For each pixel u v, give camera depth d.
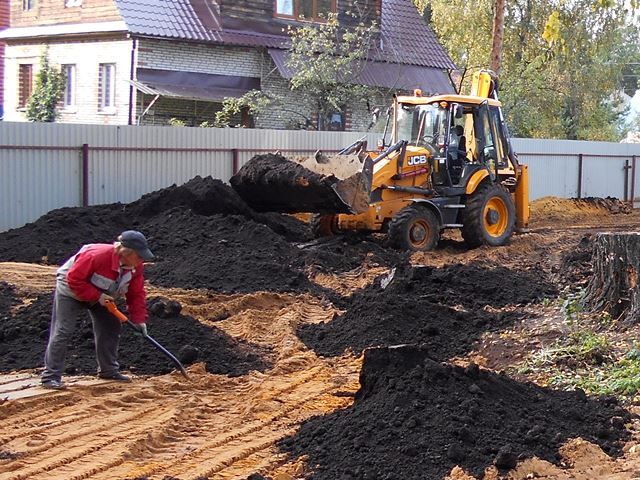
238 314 10.85
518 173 18.16
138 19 24.77
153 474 6.03
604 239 9.52
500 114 17.69
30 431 6.76
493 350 9.13
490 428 6.40
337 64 26.02
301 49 25.77
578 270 12.34
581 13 33.94
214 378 8.41
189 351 8.78
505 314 10.27
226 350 9.16
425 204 16.12
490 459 6.03
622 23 34.59
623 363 8.25
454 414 6.47
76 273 7.56
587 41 34.16
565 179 27.94
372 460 6.02
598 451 6.23
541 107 35.62
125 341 9.00
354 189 14.98
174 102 25.72
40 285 12.11
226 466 6.21
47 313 9.81
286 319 10.58
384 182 15.72
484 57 34.56
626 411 7.05
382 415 6.55
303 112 27.69
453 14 34.06
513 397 6.95
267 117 26.91
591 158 28.66
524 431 6.44
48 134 17.23
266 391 8.07
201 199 16.39
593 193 28.92
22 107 29.42
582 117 38.66
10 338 9.31
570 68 36.16
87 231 15.52
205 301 11.64
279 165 15.78
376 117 17.59
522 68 34.78
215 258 13.47
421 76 29.23
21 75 29.38
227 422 7.25
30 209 17.06
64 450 6.39
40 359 8.70
